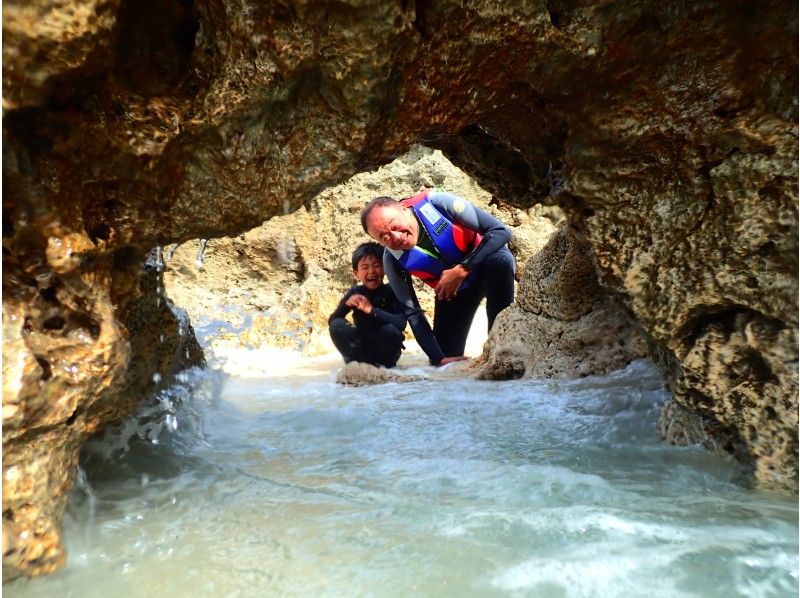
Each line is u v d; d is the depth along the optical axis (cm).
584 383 338
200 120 157
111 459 206
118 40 143
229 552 147
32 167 136
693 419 215
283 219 723
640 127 186
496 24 166
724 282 184
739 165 178
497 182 304
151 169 158
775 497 177
